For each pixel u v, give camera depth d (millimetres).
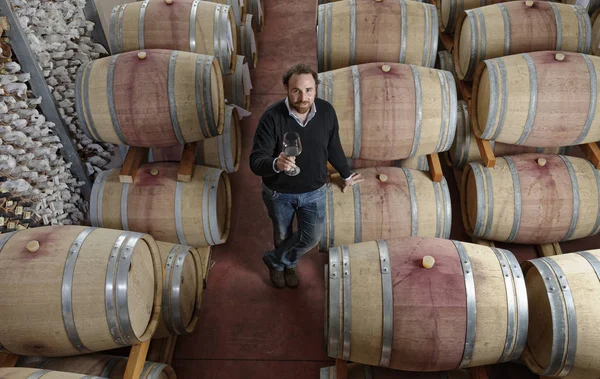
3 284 2926
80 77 4184
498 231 4191
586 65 4105
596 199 4055
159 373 3279
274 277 4211
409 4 4730
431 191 4035
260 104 6176
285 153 2877
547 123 4125
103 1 5465
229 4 5887
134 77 4105
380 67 4156
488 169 4207
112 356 3355
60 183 4418
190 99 4109
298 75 2838
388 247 3096
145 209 4156
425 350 2840
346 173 3656
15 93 3893
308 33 7262
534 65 4125
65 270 2965
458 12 5484
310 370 3773
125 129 4184
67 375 2758
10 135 3727
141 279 3223
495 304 2848
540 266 3047
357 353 2969
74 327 2967
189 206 4152
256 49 6672
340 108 4023
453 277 2885
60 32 4508
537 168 4133
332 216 3941
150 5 4898
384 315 2844
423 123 4016
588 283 2926
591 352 2826
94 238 3127
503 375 3592
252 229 4840
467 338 2814
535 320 3102
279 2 7848
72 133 4633
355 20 4648
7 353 3174
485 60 4324
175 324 3621
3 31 3809
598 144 4895
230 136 4750
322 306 4164
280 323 4062
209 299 4250
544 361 3014
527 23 4641
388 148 4094
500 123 4211
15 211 3857
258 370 3789
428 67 4645
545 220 4066
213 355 3885
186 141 4340
